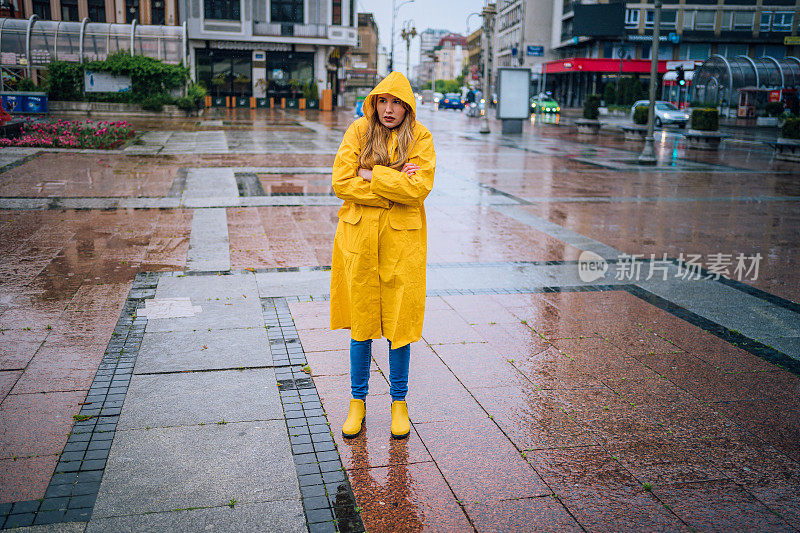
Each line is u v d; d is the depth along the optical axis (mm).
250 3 42938
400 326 3316
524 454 3316
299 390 3922
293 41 43969
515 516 2830
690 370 4395
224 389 3900
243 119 32469
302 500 2875
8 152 14758
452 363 4410
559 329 5098
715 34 55469
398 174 3055
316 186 11641
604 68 56594
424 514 2820
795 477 3180
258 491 2926
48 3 41688
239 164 14469
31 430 3365
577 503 2934
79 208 9039
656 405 3885
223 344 4562
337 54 50469
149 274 6145
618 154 19438
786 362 4562
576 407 3836
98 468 3053
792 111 38219
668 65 50719
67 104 31234
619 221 9383
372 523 2744
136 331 4750
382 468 3158
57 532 2592
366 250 3238
